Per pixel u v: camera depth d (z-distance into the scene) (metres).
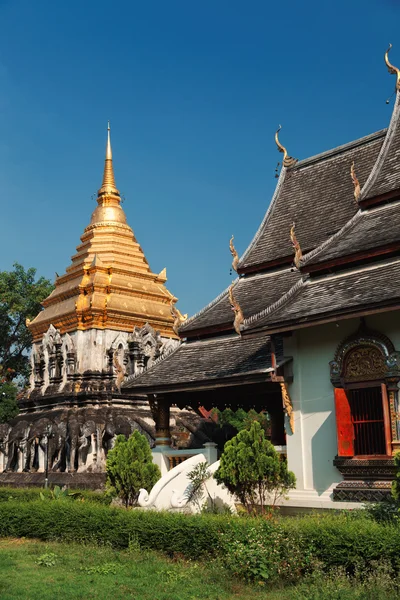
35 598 12.38
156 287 43.16
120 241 43.59
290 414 17.97
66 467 34.66
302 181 24.97
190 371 21.03
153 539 15.99
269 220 24.78
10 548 18.02
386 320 16.17
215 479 17.28
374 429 16.39
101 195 46.06
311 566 12.62
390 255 17.11
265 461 15.76
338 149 24.31
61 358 39.66
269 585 12.70
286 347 18.44
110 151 47.53
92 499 23.56
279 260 22.53
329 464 16.92
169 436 22.55
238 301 22.56
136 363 38.19
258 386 21.22
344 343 16.80
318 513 16.33
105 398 36.91
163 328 41.91
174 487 19.55
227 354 20.98
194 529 15.05
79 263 42.22
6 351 54.50
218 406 24.23
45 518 19.05
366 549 12.09
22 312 53.44
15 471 37.75
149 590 12.78
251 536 13.53
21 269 54.59
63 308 40.88
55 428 34.94
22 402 40.50
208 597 12.24
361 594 10.96
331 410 17.11
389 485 15.42
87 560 15.64
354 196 21.19
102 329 39.12
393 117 21.66
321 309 16.25
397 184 19.33
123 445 20.80
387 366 15.85
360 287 16.64
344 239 19.03
